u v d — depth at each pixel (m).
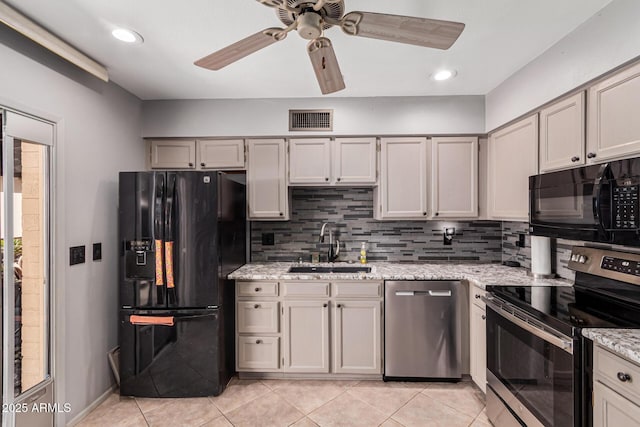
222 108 2.62
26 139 1.63
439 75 2.18
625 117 1.39
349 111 2.60
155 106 2.62
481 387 2.09
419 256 2.93
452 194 2.62
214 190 2.15
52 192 1.78
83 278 1.99
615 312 1.41
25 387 1.65
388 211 2.64
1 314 1.53
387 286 2.32
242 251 2.76
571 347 1.24
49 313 1.77
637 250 1.56
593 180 1.43
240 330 2.39
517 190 2.20
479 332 2.12
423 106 2.58
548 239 2.14
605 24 1.45
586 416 1.21
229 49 1.25
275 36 1.17
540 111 1.97
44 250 1.75
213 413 2.00
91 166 2.06
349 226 2.96
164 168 2.69
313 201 2.96
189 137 2.66
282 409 2.04
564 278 2.10
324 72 1.45
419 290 2.30
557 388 1.32
